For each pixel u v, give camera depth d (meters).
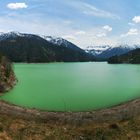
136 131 50.41
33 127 50.50
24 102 80.19
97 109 71.56
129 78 166.38
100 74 198.00
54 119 60.00
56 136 47.41
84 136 47.91
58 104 78.94
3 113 61.84
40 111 67.25
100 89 112.38
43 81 141.88
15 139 43.38
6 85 102.50
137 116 61.25
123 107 71.44
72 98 89.56
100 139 46.56
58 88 113.94
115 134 48.47
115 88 116.00
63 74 193.88
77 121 58.72
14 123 51.66
